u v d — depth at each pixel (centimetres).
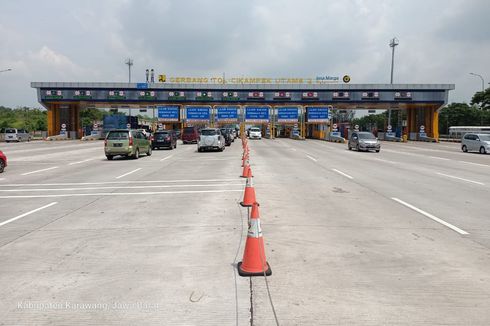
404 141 5928
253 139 6431
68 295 457
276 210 917
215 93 5906
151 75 6303
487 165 2183
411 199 1071
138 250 619
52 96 5750
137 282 493
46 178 1553
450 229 748
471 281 497
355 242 661
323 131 6300
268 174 1664
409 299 446
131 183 1394
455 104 9325
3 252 613
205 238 681
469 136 3516
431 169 1920
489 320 399
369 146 3328
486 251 615
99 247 636
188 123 5894
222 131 4153
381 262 564
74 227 765
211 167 1983
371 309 421
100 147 3994
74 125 6391
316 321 396
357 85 5816
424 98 5791
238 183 1381
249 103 6128
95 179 1514
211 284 486
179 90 5853
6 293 465
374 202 1023
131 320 400
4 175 1661
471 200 1058
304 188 1264
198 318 402
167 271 529
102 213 893
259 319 400
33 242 665
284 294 457
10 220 828
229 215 860
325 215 866
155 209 933
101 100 5784
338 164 2158
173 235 702
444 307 427
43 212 909
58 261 571
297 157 2678
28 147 4009
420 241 668
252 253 517
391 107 6638
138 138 2597
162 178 1534
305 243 654
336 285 484
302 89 5872
